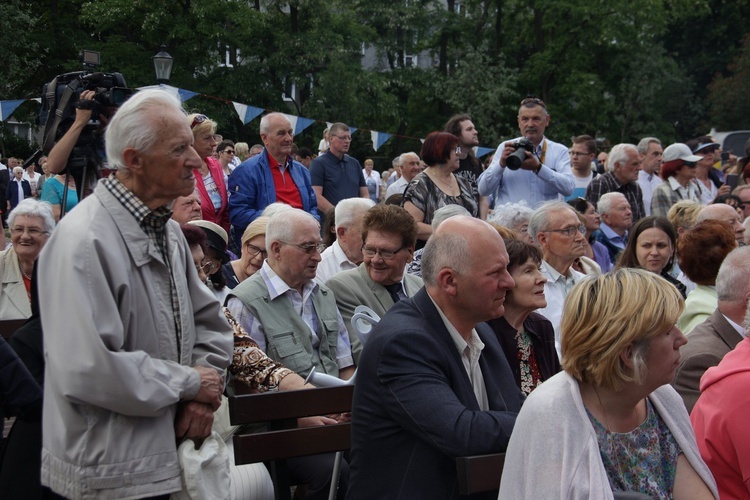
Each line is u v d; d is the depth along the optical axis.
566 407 2.28
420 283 4.82
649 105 34.47
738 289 3.65
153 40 29.94
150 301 2.64
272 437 3.19
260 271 4.25
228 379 3.63
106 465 2.51
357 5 33.78
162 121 2.62
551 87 34.16
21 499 3.03
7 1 26.89
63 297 2.48
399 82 33.66
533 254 3.80
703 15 35.28
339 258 5.37
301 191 7.25
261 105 30.55
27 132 29.75
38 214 4.76
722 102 34.44
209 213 6.83
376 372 2.80
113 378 2.44
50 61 29.84
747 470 2.77
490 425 2.66
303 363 4.08
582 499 2.19
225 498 2.76
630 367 2.27
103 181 2.67
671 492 2.45
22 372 3.00
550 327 4.01
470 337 3.04
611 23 32.50
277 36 30.42
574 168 9.32
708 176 10.54
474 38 34.94
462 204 6.43
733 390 2.81
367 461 2.83
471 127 7.61
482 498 2.80
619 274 2.35
